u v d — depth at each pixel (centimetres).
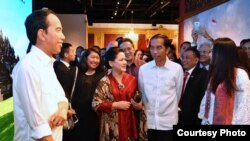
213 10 729
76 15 1300
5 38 392
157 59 326
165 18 1861
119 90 312
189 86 369
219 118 236
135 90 321
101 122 310
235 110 231
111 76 320
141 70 343
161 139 332
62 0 1274
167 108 329
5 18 394
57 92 166
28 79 152
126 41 432
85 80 366
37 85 154
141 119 314
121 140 304
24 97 151
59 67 370
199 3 807
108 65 331
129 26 1861
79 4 1289
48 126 154
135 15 1856
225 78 232
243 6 605
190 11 876
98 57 374
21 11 473
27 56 160
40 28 163
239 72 231
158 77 331
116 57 316
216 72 238
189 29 882
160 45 324
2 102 377
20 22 465
